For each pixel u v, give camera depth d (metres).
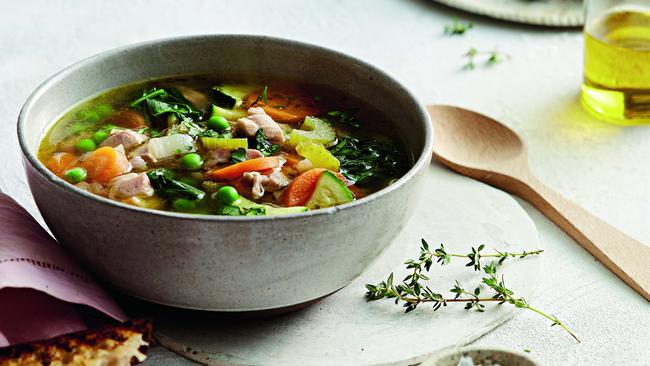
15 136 0.70
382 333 0.55
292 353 0.54
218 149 0.59
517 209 0.65
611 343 0.56
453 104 0.76
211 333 0.55
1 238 0.54
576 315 0.57
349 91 0.64
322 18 0.89
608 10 0.72
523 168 0.67
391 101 0.61
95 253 0.52
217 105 0.63
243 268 0.51
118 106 0.62
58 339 0.52
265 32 0.86
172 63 0.64
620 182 0.68
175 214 0.50
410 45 0.85
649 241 0.63
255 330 0.55
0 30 0.84
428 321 0.56
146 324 0.53
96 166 0.57
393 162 0.59
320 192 0.55
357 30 0.87
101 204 0.50
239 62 0.65
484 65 0.82
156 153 0.58
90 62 0.61
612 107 0.74
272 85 0.65
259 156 0.58
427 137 0.56
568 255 0.62
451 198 0.65
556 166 0.70
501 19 0.89
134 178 0.56
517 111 0.76
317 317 0.56
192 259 0.51
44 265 0.54
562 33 0.87
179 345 0.54
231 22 0.88
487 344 0.55
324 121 0.61
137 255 0.51
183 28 0.86
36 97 0.57
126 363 0.52
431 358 0.52
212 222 0.49
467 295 0.58
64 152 0.58
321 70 0.64
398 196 0.53
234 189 0.56
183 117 0.61
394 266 0.60
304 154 0.58
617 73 0.73
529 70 0.82
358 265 0.54
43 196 0.53
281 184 0.56
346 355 0.54
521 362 0.52
